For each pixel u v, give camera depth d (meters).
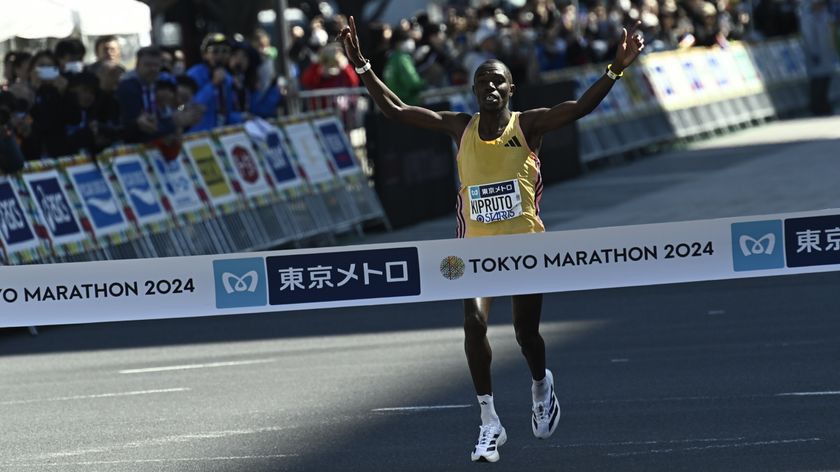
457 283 17.47
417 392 23.80
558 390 23.36
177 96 39.31
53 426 22.58
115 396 24.84
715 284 34.16
